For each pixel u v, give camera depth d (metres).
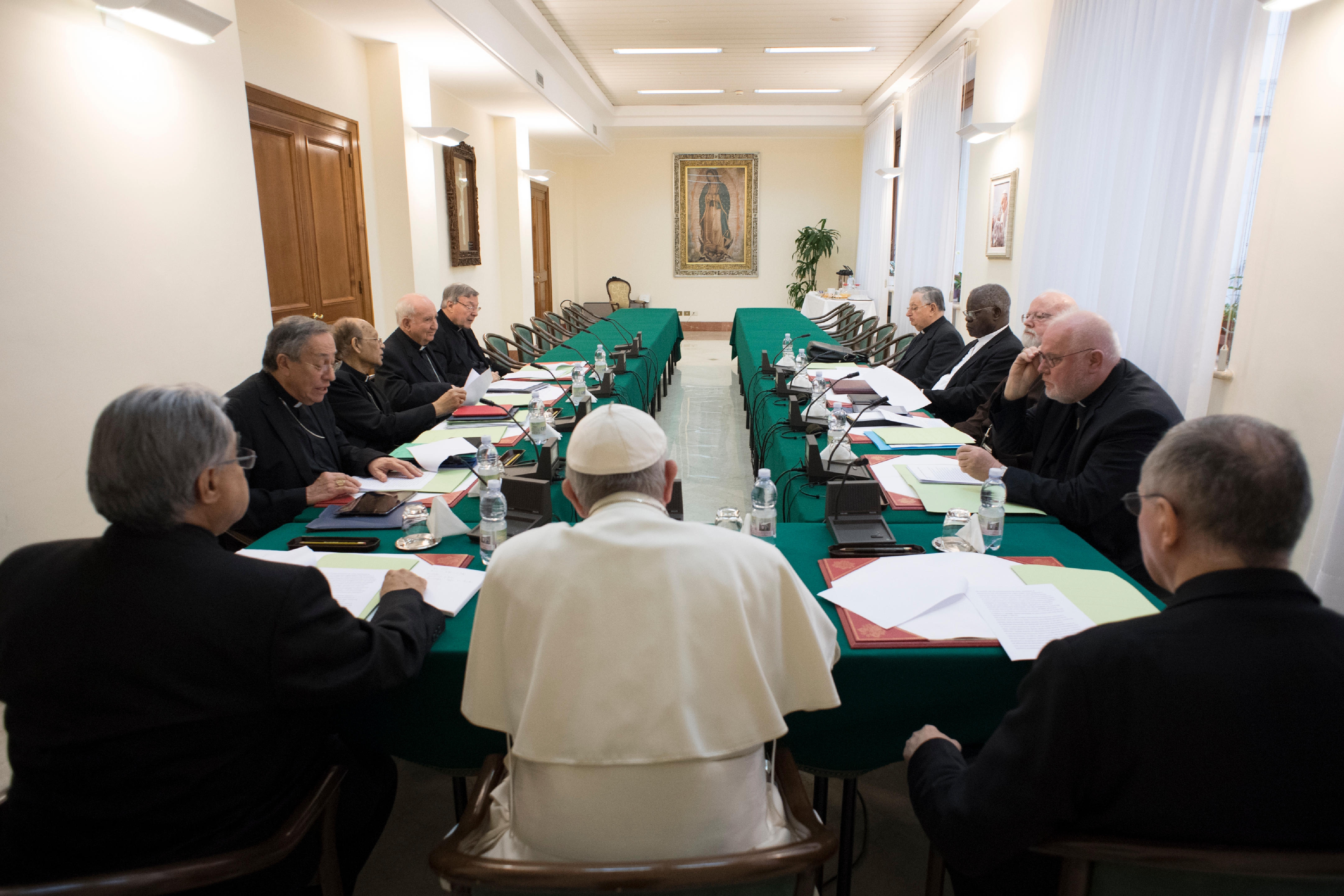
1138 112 3.99
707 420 5.96
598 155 11.69
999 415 2.64
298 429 2.31
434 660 1.33
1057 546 1.82
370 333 3.14
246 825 1.06
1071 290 4.81
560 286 11.91
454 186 6.91
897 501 2.06
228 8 3.31
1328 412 2.76
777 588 1.10
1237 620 0.84
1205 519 0.88
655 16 6.35
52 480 2.53
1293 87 2.89
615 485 1.13
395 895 1.62
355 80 5.38
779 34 6.93
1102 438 2.09
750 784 1.04
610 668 0.98
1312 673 0.81
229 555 1.08
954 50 6.92
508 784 1.25
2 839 1.03
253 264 3.54
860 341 5.78
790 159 11.65
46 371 2.49
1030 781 0.89
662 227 11.95
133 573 1.01
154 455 1.00
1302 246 2.86
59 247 2.52
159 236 2.96
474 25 5.26
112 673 0.99
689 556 1.03
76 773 0.99
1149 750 0.84
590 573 1.01
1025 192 5.64
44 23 2.44
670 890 0.89
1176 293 3.52
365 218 5.61
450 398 3.01
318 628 1.08
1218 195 3.28
